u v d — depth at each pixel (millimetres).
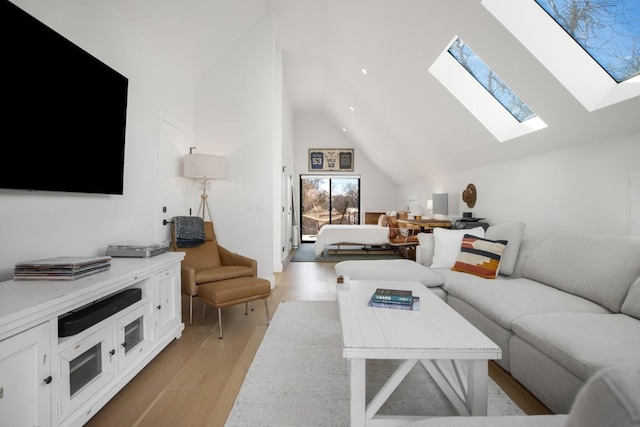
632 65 2230
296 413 1491
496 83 3371
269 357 2049
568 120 2641
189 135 3586
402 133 5426
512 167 3730
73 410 1279
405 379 1798
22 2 1635
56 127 1718
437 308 1726
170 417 1465
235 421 1431
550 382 1458
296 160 8828
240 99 3711
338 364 1961
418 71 3654
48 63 1649
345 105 6418
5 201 1561
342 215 9047
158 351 1999
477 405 1276
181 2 2740
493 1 2320
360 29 3678
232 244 3717
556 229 3076
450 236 3096
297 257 6254
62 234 1896
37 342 1116
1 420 999
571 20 2268
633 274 1735
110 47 2316
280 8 3668
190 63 3438
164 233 3072
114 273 1650
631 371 369
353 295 1977
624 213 2402
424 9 2797
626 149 2381
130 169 2572
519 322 1686
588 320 1593
